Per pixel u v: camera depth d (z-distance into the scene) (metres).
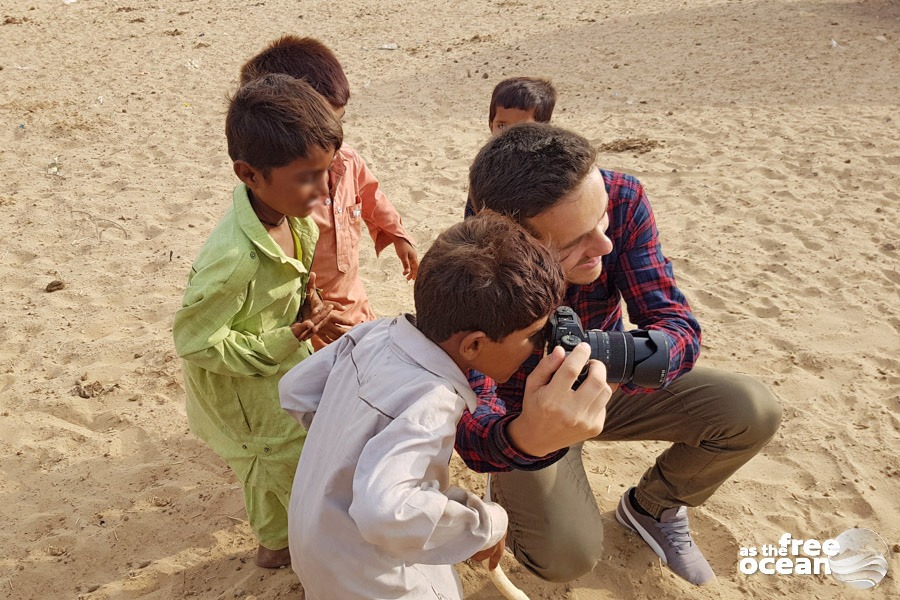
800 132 7.00
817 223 5.50
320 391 2.02
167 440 3.65
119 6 13.67
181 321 2.35
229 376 2.48
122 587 2.86
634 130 7.38
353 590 1.82
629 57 9.58
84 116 8.30
